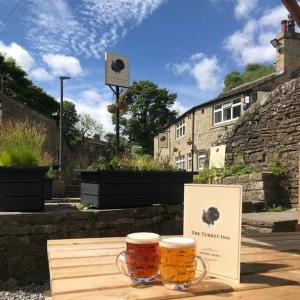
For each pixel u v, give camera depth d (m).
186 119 22.25
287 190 7.74
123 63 7.10
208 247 1.30
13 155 3.77
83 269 1.38
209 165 10.14
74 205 4.36
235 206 1.25
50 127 19.17
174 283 1.15
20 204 3.68
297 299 1.10
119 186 4.03
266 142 8.51
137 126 43.75
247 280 1.28
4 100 17.59
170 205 4.23
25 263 3.52
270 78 17.22
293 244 2.00
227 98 18.34
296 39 17.41
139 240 1.19
